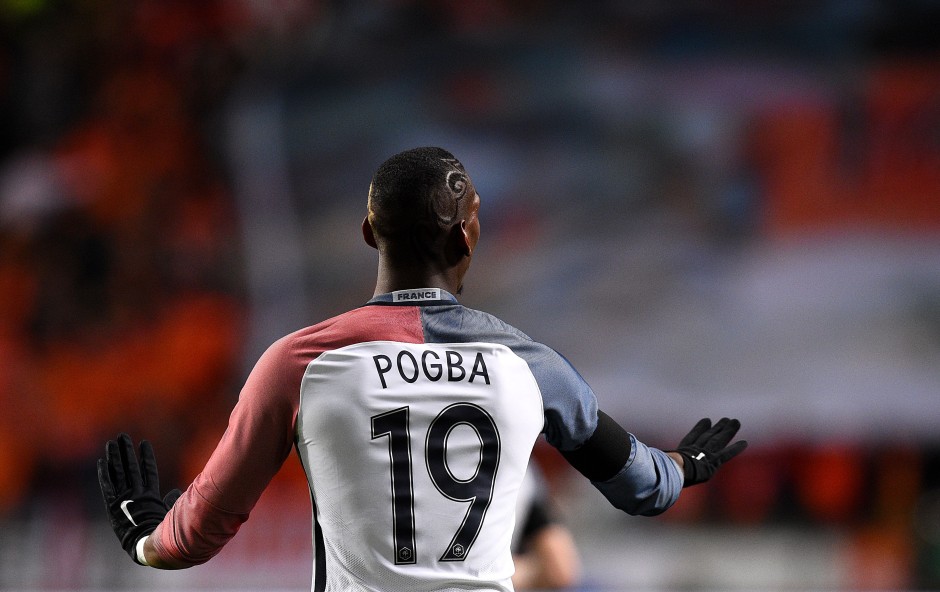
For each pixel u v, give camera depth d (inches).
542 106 1501.0
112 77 1674.5
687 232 1445.6
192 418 1531.7
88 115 1683.1
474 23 1534.2
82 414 1533.0
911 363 1373.0
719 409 1408.7
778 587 1316.4
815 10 1439.5
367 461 252.1
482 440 257.9
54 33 1696.6
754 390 1403.8
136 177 1621.6
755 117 1446.9
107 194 1624.0
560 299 1459.2
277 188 1577.3
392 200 269.1
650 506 278.4
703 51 1467.8
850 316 1391.5
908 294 1380.4
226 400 1537.9
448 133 1531.7
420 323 265.0
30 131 1690.5
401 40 1560.0
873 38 1419.8
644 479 274.1
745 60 1457.9
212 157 1606.8
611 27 1493.6
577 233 1470.2
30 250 1604.3
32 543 1419.8
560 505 1339.8
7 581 1378.0
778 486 1381.6
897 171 1401.3
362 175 1555.1
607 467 271.9
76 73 1686.8
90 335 1571.1
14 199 1635.1
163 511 283.6
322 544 261.0
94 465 1507.1
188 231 1594.5
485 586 255.4
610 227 1464.1
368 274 1539.1
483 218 1492.4
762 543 1344.7
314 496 259.6
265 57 1606.8
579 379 273.4
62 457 1515.7
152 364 1552.7
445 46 1544.0
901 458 1369.3
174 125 1627.7
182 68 1637.6
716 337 1421.0
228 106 1609.3
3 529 1437.0
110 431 1530.5
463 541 254.4
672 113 1465.3
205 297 1569.9
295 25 1595.7
